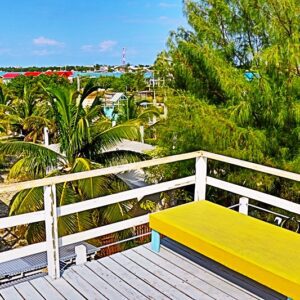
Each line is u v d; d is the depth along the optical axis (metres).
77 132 7.64
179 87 7.43
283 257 2.55
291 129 6.07
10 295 2.75
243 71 6.46
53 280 2.95
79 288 2.84
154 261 3.26
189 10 7.10
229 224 3.09
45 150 7.49
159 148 7.55
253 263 2.48
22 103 18.17
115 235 6.35
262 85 5.82
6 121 15.11
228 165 6.42
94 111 8.95
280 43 5.85
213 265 3.19
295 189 5.95
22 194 6.61
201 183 3.93
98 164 7.35
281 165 5.98
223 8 6.84
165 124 7.07
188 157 3.74
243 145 6.13
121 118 17.64
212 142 6.18
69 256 3.52
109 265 3.20
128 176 8.57
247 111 6.01
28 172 7.48
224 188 3.81
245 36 6.84
